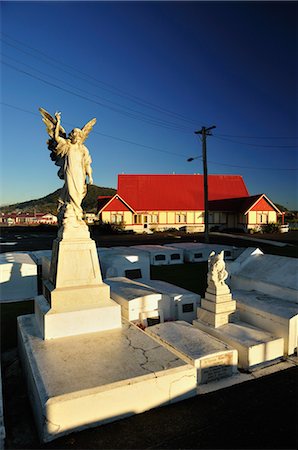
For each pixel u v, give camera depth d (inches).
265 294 356.5
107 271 509.4
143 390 186.2
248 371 251.4
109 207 1694.1
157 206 1774.1
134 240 1279.5
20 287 476.7
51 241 1302.9
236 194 1929.1
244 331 285.1
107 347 230.1
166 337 269.6
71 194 284.8
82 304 262.2
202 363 231.3
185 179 1952.5
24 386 233.8
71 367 200.4
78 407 168.7
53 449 156.2
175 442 159.5
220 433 166.2
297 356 277.0
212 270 306.3
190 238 1346.0
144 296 341.7
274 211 1728.6
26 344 236.5
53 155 307.0
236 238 1330.0
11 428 184.5
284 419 179.5
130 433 167.3
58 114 281.9
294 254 837.8
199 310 317.7
